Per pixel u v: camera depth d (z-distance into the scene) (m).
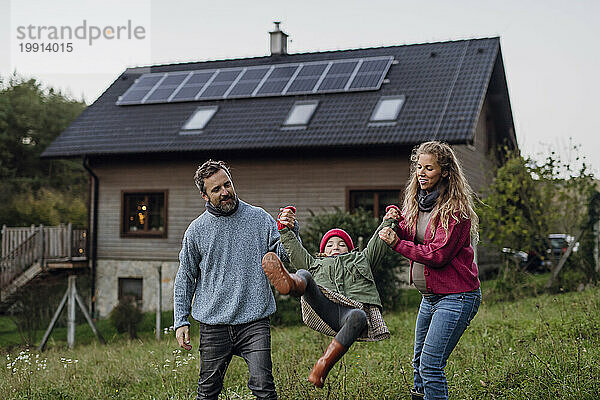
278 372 6.54
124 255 19.44
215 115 18.92
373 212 17.03
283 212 4.51
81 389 7.23
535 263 18.36
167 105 20.27
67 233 19.31
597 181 13.17
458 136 15.41
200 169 4.65
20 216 29.19
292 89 18.86
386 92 17.83
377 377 6.07
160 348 10.29
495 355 6.60
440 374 4.34
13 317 17.19
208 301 4.59
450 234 4.25
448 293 4.37
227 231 4.61
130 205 19.69
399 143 15.70
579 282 12.84
